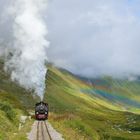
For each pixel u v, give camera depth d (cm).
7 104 7419
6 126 5884
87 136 8206
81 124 9406
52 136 5962
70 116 10962
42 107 10931
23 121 8594
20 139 4950
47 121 10194
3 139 4466
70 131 7338
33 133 6203
